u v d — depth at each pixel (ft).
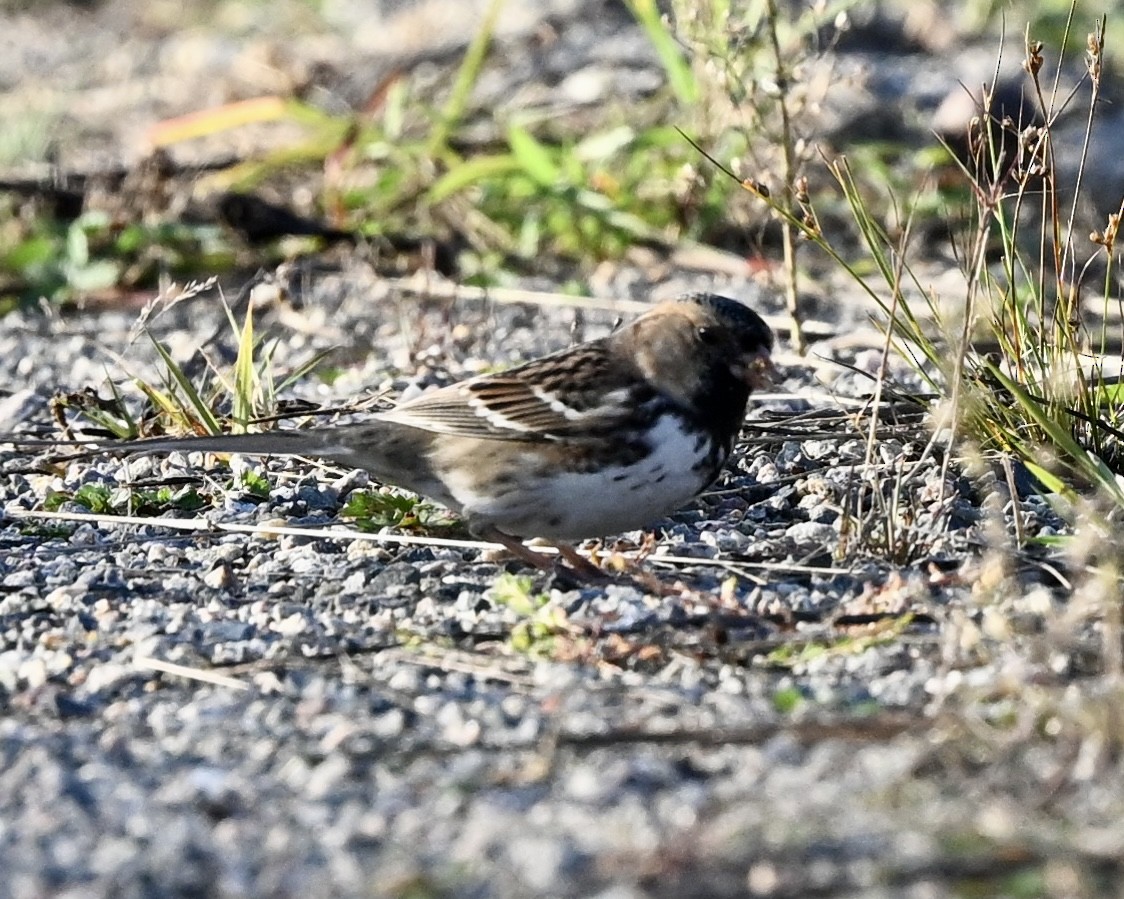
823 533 36.63
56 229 63.62
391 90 68.28
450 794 25.34
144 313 46.52
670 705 28.40
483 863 23.15
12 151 76.43
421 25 93.66
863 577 33.86
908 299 54.65
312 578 35.24
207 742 27.61
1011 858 22.65
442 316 55.62
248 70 91.25
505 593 33.22
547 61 83.20
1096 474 35.47
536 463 34.30
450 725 28.07
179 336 55.57
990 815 23.77
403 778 26.00
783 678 29.60
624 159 66.18
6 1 119.14
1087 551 31.60
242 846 23.95
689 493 34.94
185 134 65.21
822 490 38.81
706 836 23.50
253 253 61.72
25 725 28.63
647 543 35.53
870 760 25.80
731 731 26.63
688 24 51.55
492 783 25.67
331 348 50.83
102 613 33.60
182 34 106.42
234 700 29.37
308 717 28.53
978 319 44.29
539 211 61.93
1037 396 38.81
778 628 31.53
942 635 30.55
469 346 53.16
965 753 25.82
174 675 30.48
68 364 53.62
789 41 58.39
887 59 81.97
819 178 64.18
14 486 41.60
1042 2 84.79
